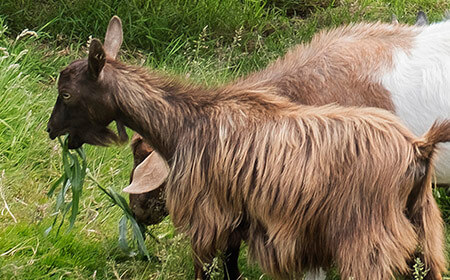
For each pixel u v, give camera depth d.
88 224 6.90
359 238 5.41
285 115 5.62
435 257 5.69
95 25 9.69
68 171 6.22
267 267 5.71
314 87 6.40
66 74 5.77
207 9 10.19
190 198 5.74
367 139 5.42
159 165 6.17
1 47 8.18
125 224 6.53
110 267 6.45
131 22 9.86
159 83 5.82
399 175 5.36
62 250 6.57
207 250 5.81
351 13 10.63
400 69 6.53
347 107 5.83
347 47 6.59
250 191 5.57
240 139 5.61
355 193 5.39
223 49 9.58
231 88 5.86
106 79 5.71
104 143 5.93
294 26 10.46
